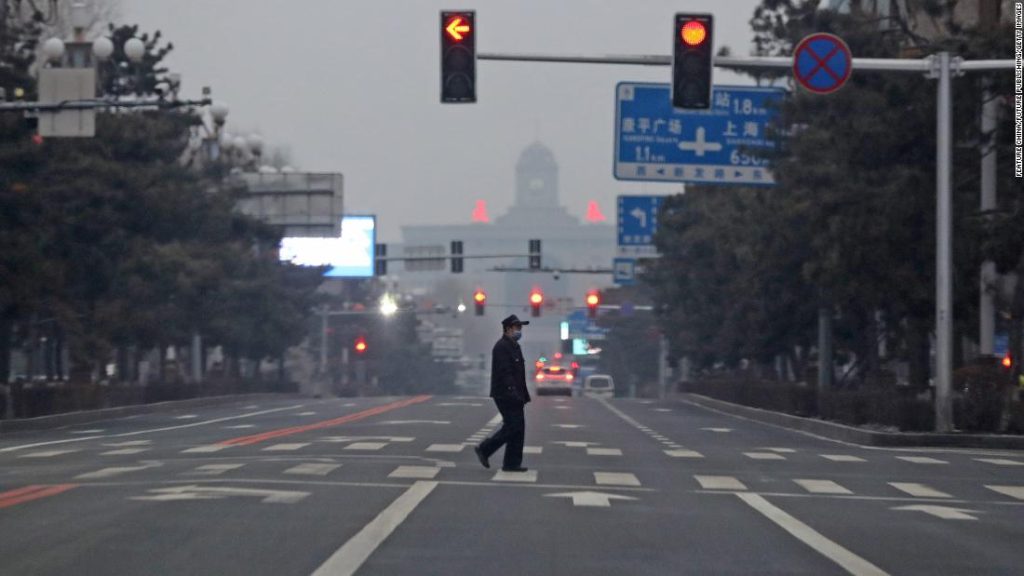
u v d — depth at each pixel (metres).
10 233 89.44
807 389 90.44
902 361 113.50
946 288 67.00
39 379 113.50
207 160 139.88
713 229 129.50
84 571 24.31
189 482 40.03
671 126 95.19
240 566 25.00
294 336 172.38
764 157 94.06
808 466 51.62
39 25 121.81
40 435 73.44
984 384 68.50
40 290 93.31
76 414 91.81
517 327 46.12
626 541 29.45
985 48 75.38
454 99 53.88
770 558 27.47
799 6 89.56
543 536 29.92
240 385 153.50
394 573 24.61
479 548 27.92
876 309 97.00
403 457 51.09
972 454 60.00
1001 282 81.38
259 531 29.47
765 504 37.62
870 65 63.75
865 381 103.12
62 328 107.44
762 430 81.69
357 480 41.44
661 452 58.03
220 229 138.62
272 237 151.00
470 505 35.44
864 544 29.89
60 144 100.25
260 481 40.56
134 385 113.06
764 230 101.56
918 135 81.25
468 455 53.03
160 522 30.61
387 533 29.64
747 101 95.12
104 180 104.00
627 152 95.12
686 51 53.62
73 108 72.12
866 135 81.81
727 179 95.31
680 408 118.19
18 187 89.62
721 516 34.56
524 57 57.25
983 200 75.19
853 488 43.09
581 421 86.88
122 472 44.25
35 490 37.53
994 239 73.06
